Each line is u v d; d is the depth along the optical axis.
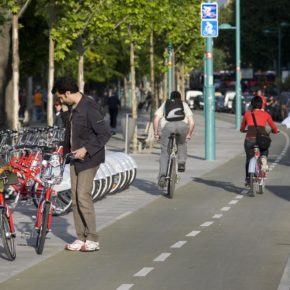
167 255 15.70
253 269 14.30
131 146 42.81
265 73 130.25
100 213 21.53
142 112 111.75
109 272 14.12
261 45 121.62
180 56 64.19
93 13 35.59
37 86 91.94
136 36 42.69
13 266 14.68
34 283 13.31
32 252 16.00
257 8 121.44
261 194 25.83
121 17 37.16
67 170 20.44
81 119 15.69
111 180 24.38
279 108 87.75
